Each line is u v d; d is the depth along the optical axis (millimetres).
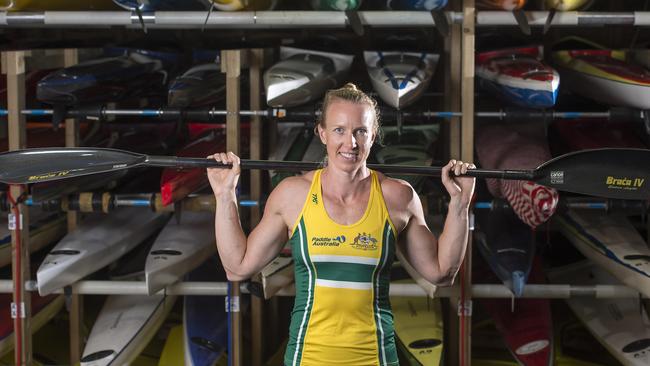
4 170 2883
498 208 3836
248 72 4512
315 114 3875
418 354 3742
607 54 4395
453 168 2557
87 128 4641
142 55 4438
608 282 4180
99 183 4133
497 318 4145
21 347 3867
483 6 3982
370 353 2438
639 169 2848
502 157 4047
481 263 4359
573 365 4133
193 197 3973
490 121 4551
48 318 4285
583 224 4148
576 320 4547
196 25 3863
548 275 4309
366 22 3822
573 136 4324
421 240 2537
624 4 5012
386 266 2443
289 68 4047
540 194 3521
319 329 2434
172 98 3887
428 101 4891
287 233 2549
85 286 3887
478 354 4324
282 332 4953
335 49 4508
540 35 4934
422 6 3916
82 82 3895
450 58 4406
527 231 4078
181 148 4602
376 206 2426
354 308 2414
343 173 2402
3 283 3887
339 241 2396
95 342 3912
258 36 5059
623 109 3867
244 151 4410
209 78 4145
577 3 3814
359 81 4965
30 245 4199
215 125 4566
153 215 4461
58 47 4484
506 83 3963
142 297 4238
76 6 4250
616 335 3922
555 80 3859
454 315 3945
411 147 4180
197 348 3945
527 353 3875
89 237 4070
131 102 4742
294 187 2482
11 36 5070
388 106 3996
